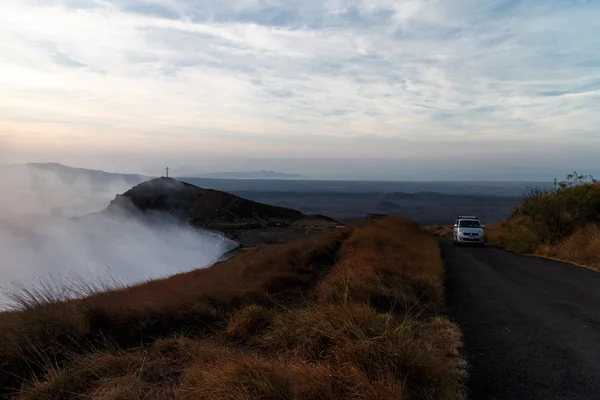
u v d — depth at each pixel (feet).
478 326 25.12
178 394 14.19
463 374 17.44
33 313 21.11
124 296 30.60
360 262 40.81
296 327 20.02
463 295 35.12
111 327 23.18
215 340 21.71
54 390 15.74
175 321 24.94
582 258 55.72
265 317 23.35
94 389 15.56
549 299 32.53
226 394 13.20
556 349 20.68
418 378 14.96
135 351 19.67
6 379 17.49
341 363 15.12
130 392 14.48
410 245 67.72
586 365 18.45
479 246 88.43
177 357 19.10
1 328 20.26
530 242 72.18
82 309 23.57
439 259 55.01
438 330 23.26
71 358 18.40
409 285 32.68
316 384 13.69
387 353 15.28
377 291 30.37
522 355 19.89
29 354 18.71
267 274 39.11
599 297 32.73
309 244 63.93
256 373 13.98
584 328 24.23
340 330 17.71
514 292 35.86
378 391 13.03
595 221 64.64
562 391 15.87
